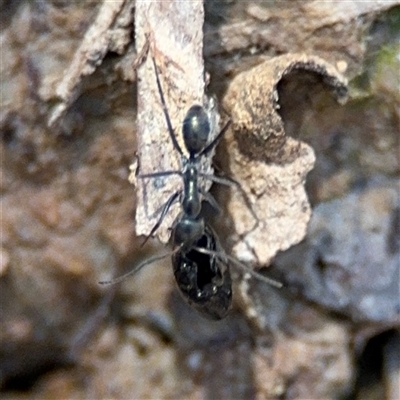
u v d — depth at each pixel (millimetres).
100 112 89
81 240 95
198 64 81
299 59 82
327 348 94
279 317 93
